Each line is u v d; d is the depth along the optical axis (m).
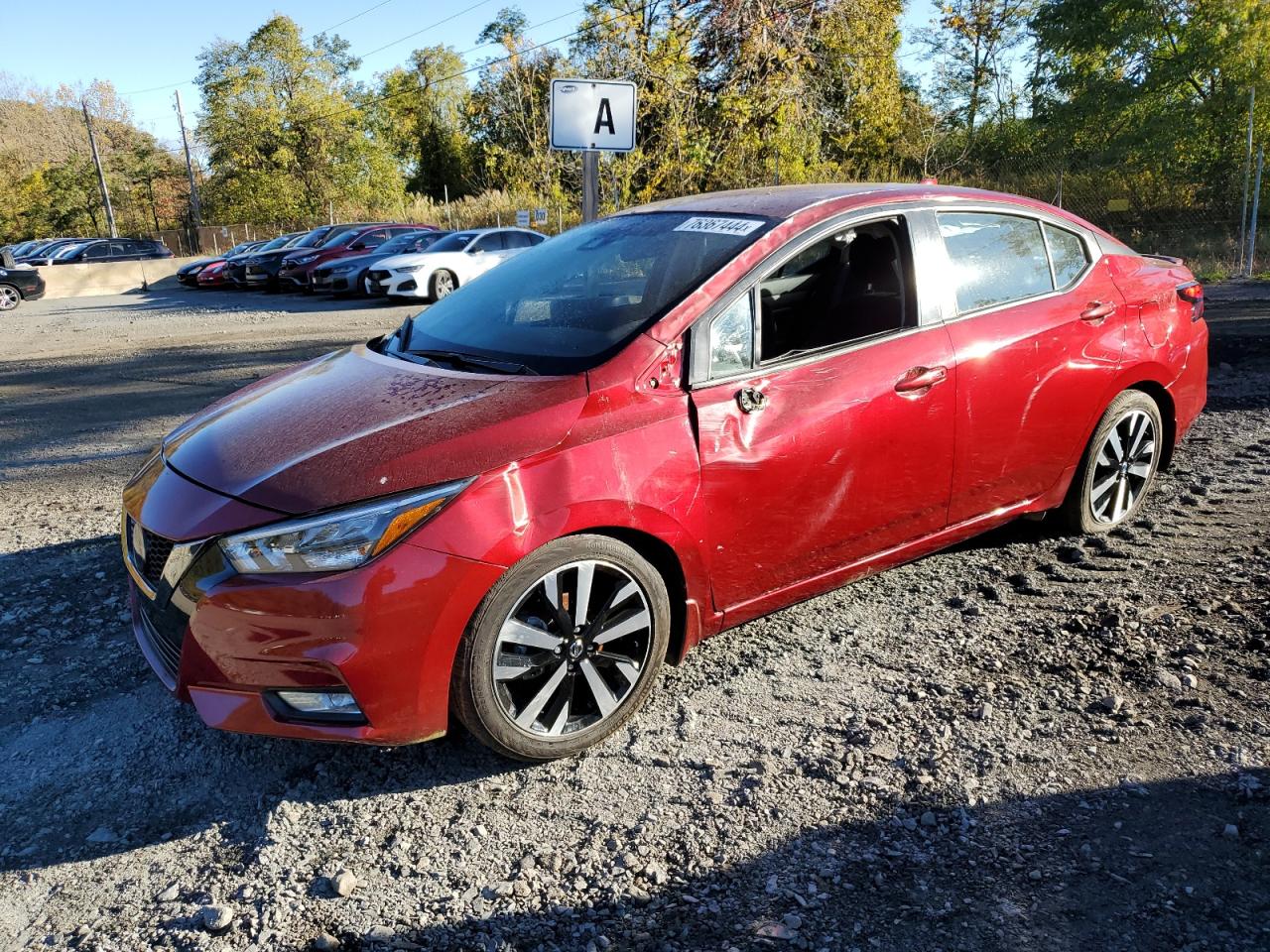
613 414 2.79
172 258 31.56
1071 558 4.07
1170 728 2.82
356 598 2.45
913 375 3.34
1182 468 5.21
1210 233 17.97
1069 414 3.88
